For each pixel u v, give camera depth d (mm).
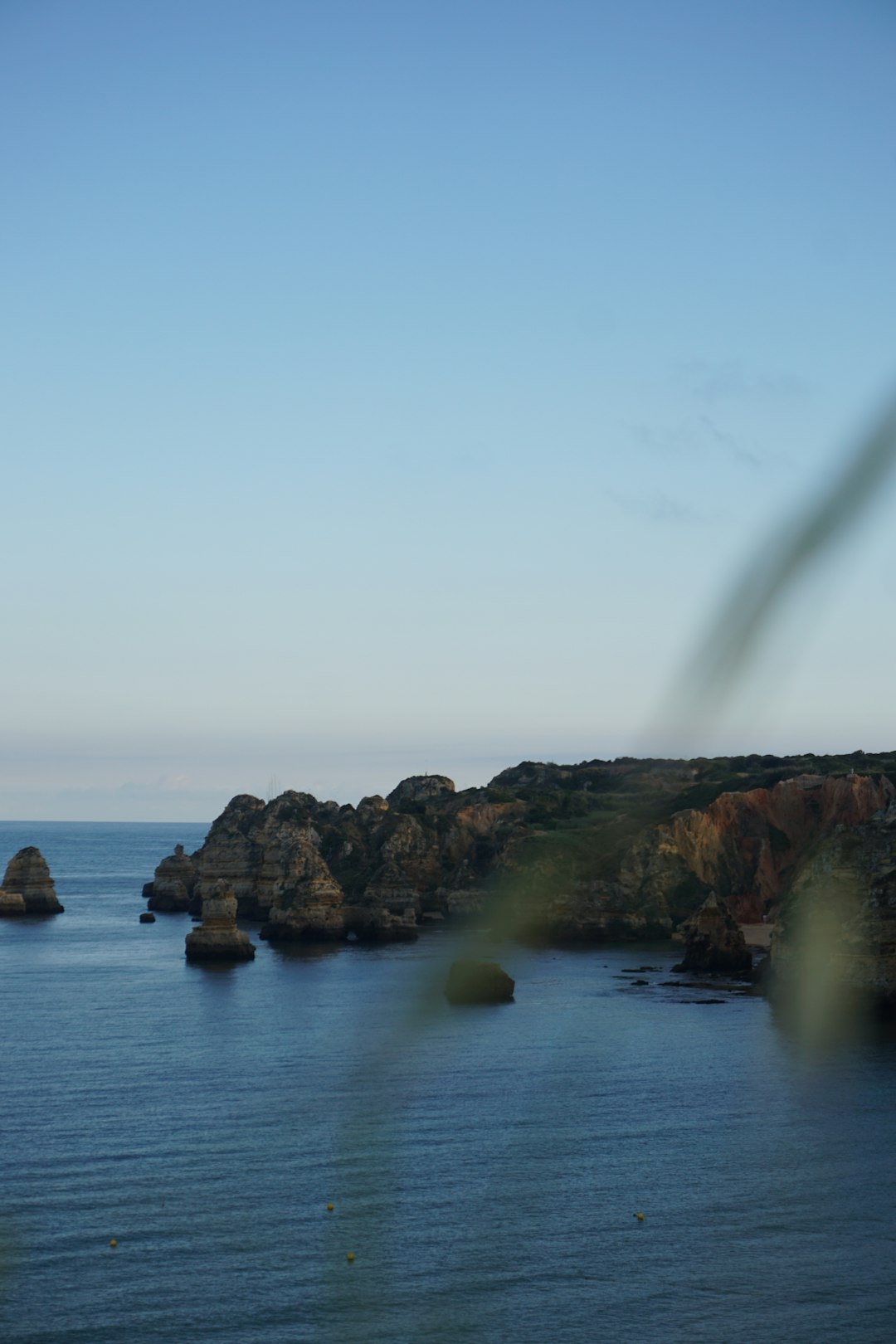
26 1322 51531
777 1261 57000
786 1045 105938
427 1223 60844
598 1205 64062
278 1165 70812
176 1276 55844
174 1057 105312
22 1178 69625
